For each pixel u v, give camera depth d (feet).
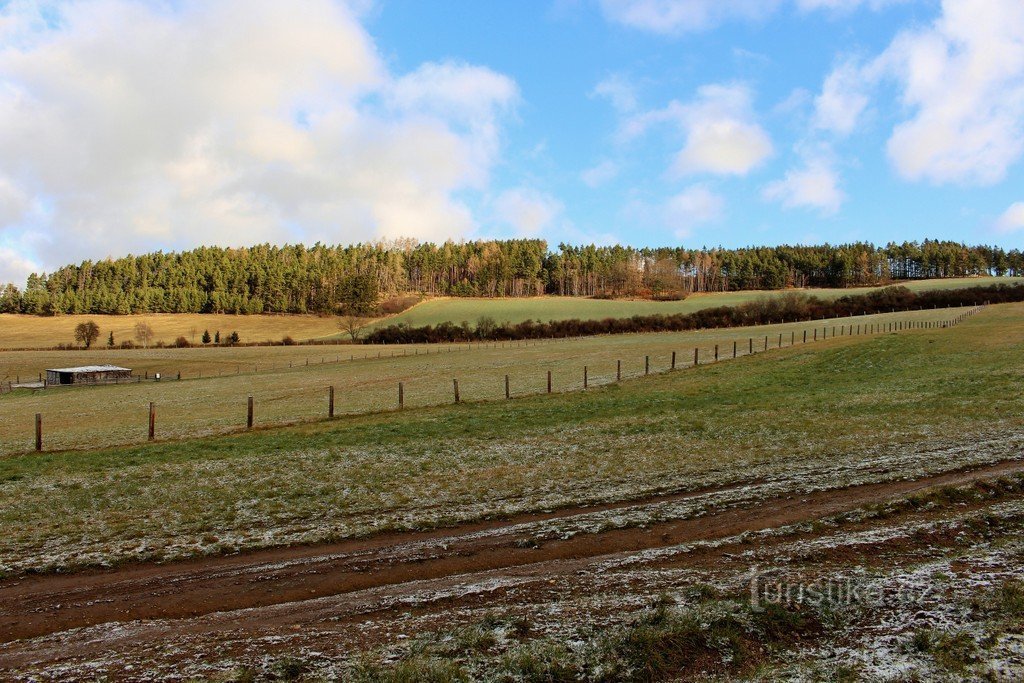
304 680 24.99
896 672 24.59
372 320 479.41
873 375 127.54
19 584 38.24
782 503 48.11
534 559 39.34
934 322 241.76
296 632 29.76
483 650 27.04
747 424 83.66
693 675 25.04
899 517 43.04
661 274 579.48
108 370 256.73
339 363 260.83
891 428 75.25
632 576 34.71
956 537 38.45
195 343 431.02
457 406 115.14
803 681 24.29
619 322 351.46
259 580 37.65
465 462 68.49
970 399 90.48
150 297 563.48
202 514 51.93
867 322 276.82
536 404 112.88
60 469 70.59
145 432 102.32
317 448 78.07
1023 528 39.63
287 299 558.97
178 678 25.41
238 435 92.53
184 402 150.00
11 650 29.45
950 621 28.12
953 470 54.13
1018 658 25.11
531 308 481.87
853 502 47.16
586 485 57.36
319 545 44.09
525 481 59.77
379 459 71.05
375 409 118.42
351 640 28.55
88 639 30.25
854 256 631.56
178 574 39.11
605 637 27.53
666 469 61.93
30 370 301.63
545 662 25.73
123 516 51.96
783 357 164.55
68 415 137.18
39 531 48.52
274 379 200.34
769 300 367.25
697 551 38.65
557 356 218.79
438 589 34.76
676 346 225.97
